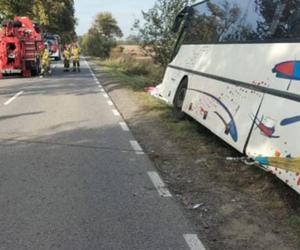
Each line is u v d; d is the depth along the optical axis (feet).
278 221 18.52
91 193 21.53
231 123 25.44
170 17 69.87
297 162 17.80
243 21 27.45
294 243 16.63
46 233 17.19
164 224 18.13
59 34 251.80
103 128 37.35
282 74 20.56
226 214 19.24
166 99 44.68
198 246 16.28
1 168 25.39
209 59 32.45
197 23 39.04
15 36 90.38
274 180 22.75
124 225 17.98
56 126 37.73
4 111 45.42
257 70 23.26
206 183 23.29
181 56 41.98
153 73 91.25
